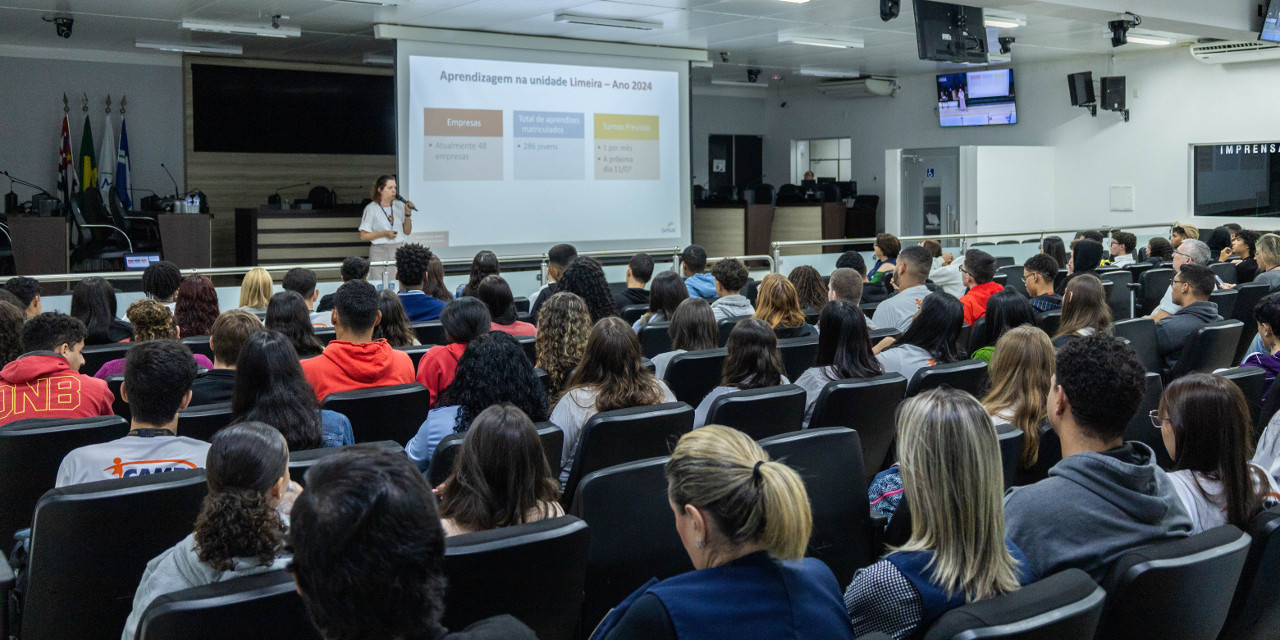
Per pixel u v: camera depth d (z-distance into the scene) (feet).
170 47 38.60
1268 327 11.74
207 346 13.74
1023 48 41.52
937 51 26.66
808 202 49.65
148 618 4.85
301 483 7.27
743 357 10.61
